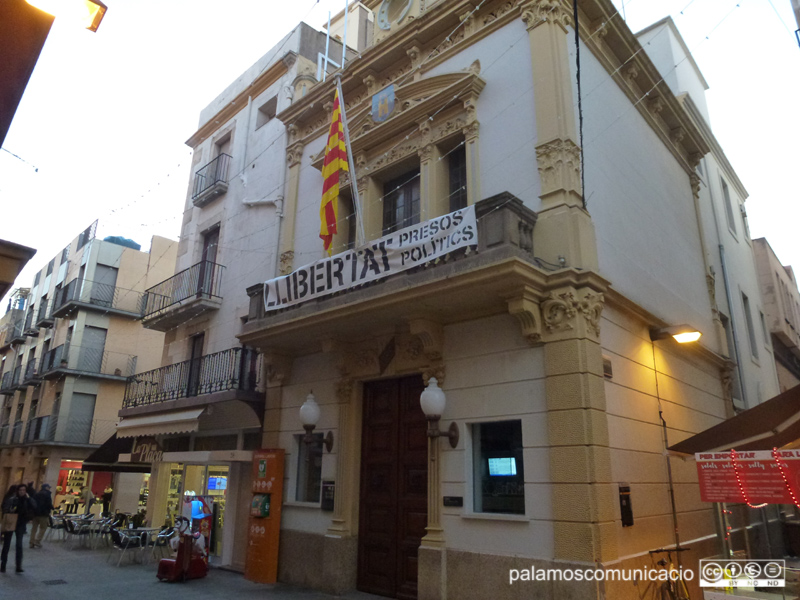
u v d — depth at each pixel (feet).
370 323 29.35
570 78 28.71
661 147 39.45
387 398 30.91
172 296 50.98
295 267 39.06
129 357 82.94
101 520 48.24
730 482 19.61
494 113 29.78
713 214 49.29
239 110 52.49
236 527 36.86
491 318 26.30
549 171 26.55
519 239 24.49
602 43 32.94
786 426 21.02
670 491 27.94
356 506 30.45
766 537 40.06
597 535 21.11
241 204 46.98
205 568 33.63
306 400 33.50
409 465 28.73
